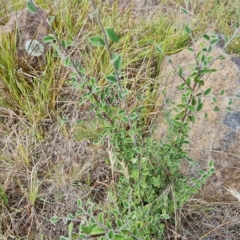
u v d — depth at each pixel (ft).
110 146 6.84
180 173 6.74
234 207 6.82
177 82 8.00
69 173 7.15
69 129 7.91
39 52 8.54
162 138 7.20
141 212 5.66
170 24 9.75
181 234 6.51
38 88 8.01
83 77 5.41
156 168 6.24
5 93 8.14
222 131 6.83
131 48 8.75
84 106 7.93
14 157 7.30
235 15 10.27
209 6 10.37
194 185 5.96
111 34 3.68
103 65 8.50
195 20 9.77
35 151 7.52
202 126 7.02
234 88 7.25
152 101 7.77
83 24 8.93
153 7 10.31
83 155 7.41
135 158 5.93
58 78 8.29
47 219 6.71
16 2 10.05
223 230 6.63
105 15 9.73
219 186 6.84
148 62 8.50
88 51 9.04
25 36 8.70
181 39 9.30
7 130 7.80
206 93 5.59
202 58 5.43
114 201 5.86
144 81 8.42
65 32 9.09
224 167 6.77
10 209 6.89
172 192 6.19
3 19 9.73
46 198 6.85
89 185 7.06
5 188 6.89
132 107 7.77
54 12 9.37
